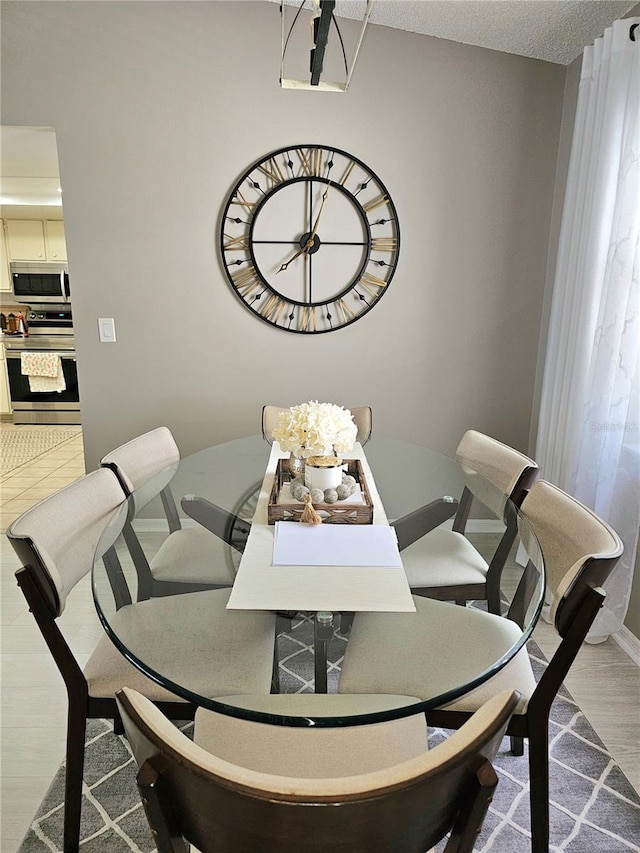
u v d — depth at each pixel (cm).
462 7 238
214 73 269
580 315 232
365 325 302
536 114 282
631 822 147
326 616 115
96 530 162
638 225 204
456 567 146
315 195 285
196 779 69
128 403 304
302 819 68
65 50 263
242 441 240
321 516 151
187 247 287
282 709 104
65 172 276
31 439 530
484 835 143
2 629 233
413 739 114
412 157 284
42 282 558
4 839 142
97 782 158
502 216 293
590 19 231
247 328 299
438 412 314
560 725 179
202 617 121
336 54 272
